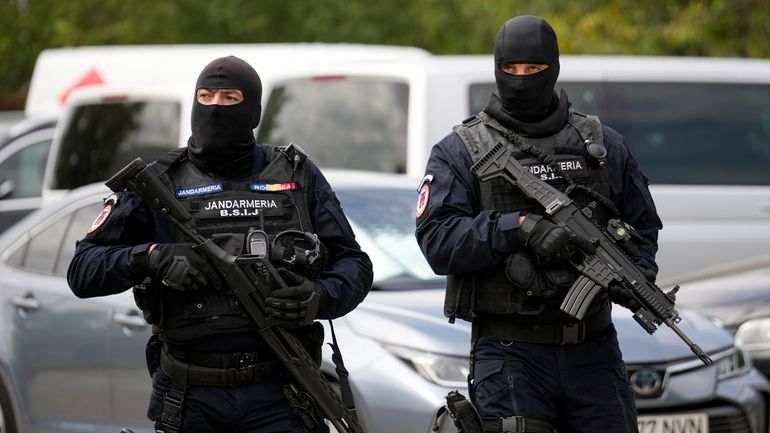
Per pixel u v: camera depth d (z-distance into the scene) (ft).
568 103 54.49
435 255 52.75
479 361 53.57
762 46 190.80
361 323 68.13
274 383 49.37
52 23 319.68
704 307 97.30
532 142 53.16
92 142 131.13
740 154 111.75
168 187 49.47
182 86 128.06
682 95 112.06
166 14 301.63
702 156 111.34
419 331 66.64
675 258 109.60
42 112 172.86
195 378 48.85
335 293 49.65
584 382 52.60
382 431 64.44
